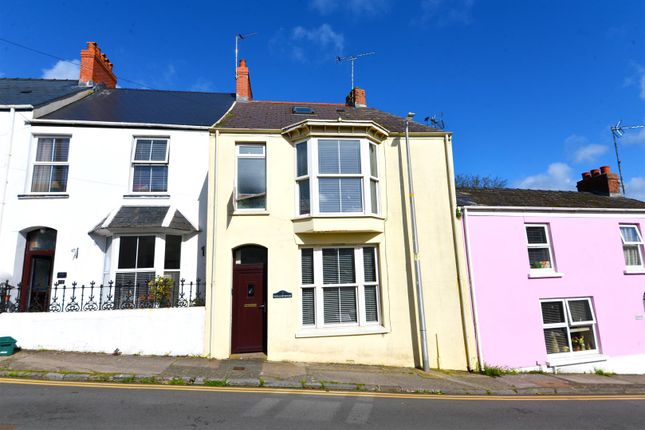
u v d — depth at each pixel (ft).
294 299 33.63
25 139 39.04
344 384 26.08
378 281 35.50
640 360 39.99
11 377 23.97
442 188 38.11
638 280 42.34
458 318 35.73
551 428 19.99
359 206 35.60
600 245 42.01
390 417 20.31
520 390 28.53
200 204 40.73
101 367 26.21
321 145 36.01
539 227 41.22
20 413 18.15
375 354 33.78
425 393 26.27
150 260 37.14
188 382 24.68
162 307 33.50
